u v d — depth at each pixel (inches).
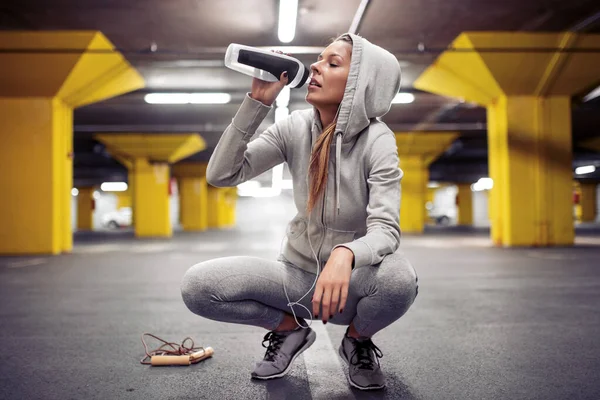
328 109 61.0
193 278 58.9
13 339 103.1
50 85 364.2
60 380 74.3
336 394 66.0
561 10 295.9
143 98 466.6
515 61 370.3
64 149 396.5
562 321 117.4
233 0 268.4
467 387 69.4
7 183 375.6
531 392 67.1
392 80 59.4
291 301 63.7
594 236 557.6
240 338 102.3
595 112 553.3
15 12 287.6
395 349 92.2
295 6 263.4
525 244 410.3
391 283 55.1
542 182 408.5
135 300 155.7
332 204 59.9
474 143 792.3
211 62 369.4
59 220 390.3
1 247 374.3
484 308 136.3
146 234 718.5
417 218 772.6
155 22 299.4
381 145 58.5
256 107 58.2
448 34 332.8
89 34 317.1
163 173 721.0
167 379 74.1
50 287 188.9
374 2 275.0
